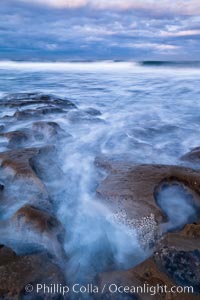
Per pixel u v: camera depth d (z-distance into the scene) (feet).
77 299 11.50
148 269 11.39
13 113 36.86
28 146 25.23
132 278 11.33
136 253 13.99
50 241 13.33
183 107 43.73
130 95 53.72
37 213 14.19
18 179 17.83
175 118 37.17
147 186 16.33
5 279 10.75
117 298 10.78
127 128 32.01
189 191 16.60
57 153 23.97
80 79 78.48
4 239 13.74
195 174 17.29
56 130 27.37
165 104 45.75
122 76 87.35
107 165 20.10
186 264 11.09
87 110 37.93
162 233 14.08
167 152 25.12
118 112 39.86
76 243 14.56
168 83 69.92
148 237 14.11
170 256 11.43
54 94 53.16
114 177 17.80
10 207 16.08
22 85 65.62
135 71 107.24
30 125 31.01
